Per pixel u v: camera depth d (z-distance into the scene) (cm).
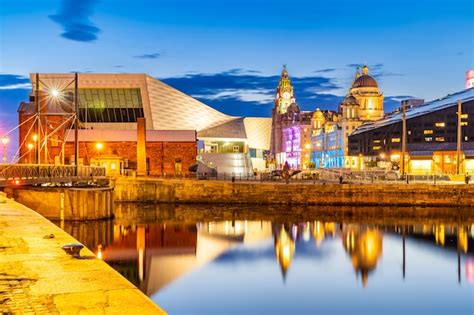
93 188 6084
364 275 3494
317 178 9294
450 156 12775
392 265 3822
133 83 11775
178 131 10262
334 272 3597
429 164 12925
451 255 4200
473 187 7469
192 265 3741
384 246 4597
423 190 7538
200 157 12106
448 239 4947
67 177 5700
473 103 13475
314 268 3709
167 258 3972
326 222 6109
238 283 3234
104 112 11969
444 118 13612
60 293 1023
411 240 4903
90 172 6950
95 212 5966
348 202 7600
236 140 13225
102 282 1111
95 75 11662
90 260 1343
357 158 15325
